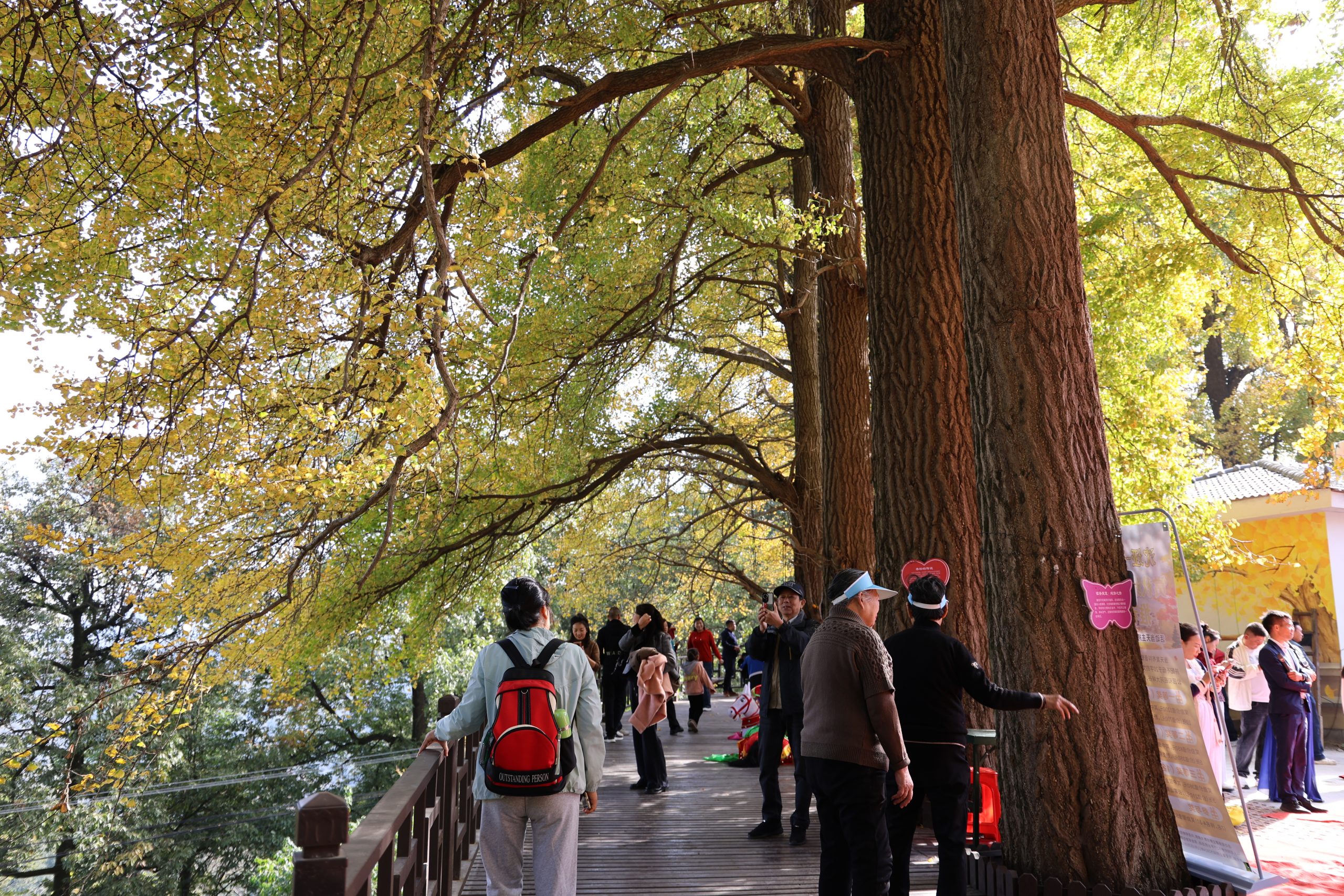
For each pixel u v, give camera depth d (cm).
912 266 779
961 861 437
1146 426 1344
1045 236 532
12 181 508
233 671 845
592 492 1355
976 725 718
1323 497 1461
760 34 970
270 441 533
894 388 778
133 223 562
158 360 495
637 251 1002
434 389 453
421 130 495
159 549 651
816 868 613
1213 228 1317
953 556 746
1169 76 1236
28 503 2594
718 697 2348
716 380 1866
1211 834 512
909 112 794
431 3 528
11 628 2559
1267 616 950
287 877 2556
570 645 393
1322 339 1091
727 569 1644
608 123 1059
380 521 1082
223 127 571
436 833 468
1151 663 548
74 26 524
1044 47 556
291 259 530
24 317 520
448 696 471
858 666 416
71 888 2295
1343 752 1384
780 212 870
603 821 773
